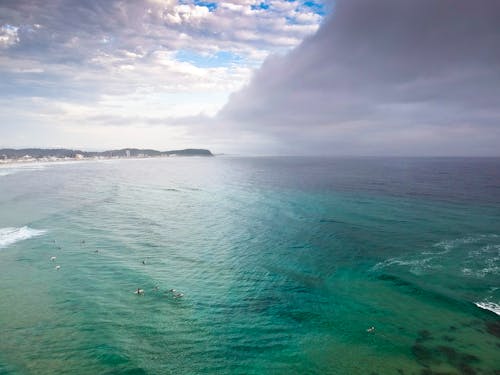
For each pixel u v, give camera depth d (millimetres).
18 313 28891
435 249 45281
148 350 24000
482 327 27062
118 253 45531
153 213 73562
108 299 31812
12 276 37094
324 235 53438
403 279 36062
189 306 30703
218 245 49469
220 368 22219
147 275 37812
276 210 74375
